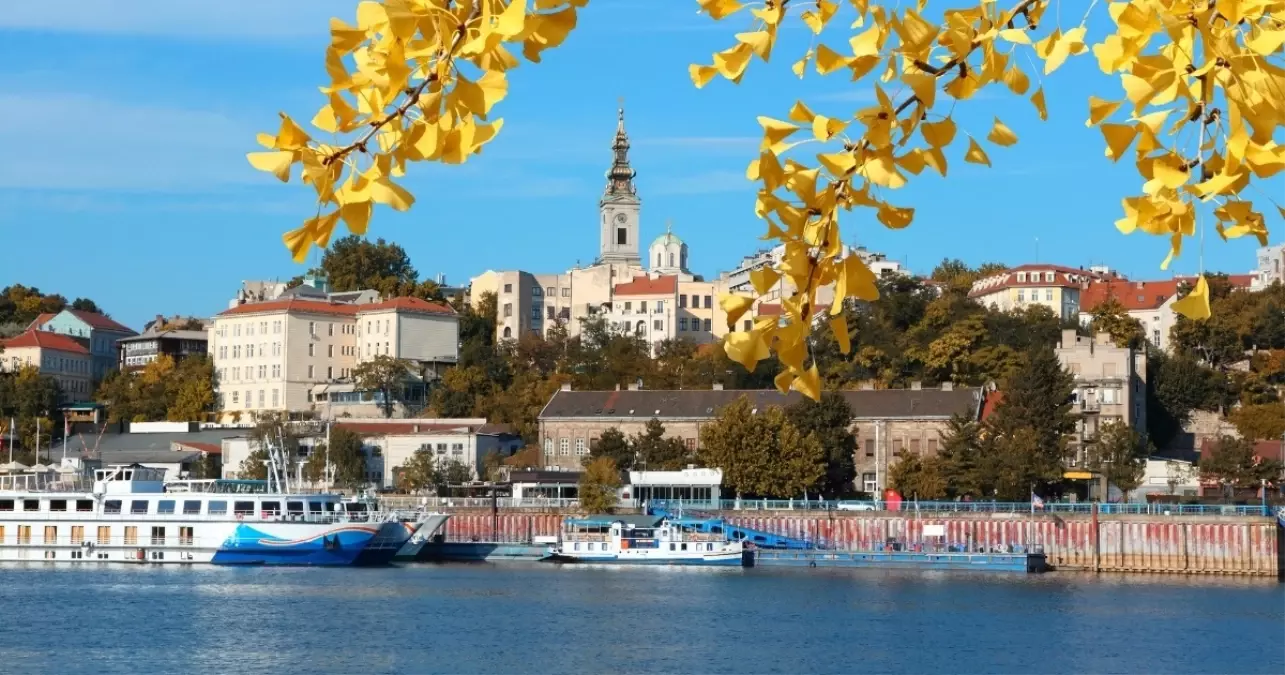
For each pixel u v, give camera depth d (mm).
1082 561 115688
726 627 79688
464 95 5840
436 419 173625
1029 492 126875
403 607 86938
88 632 75875
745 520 126188
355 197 5973
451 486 138250
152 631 76438
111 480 110938
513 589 97562
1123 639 75750
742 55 6371
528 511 131625
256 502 110688
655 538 119125
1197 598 94062
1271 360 184500
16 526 110062
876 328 185125
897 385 173625
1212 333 191125
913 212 6492
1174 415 169000
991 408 149875
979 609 87812
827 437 137625
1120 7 5961
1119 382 152500
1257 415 161000
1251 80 5707
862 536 122812
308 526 110875
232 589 94500
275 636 75312
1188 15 5875
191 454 162000
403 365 190125
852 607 88500
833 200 6508
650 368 191125
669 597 93312
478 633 76875
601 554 120188
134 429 181625
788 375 6824
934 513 121000
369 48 5883
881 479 146125
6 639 73312
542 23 5801
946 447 132000
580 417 155250
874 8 6289
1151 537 114062
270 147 5996
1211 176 6090
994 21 6402
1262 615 84812
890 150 6391
